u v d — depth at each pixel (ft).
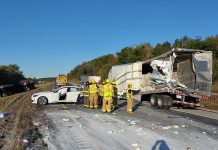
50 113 65.16
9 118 58.03
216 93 106.32
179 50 75.15
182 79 79.71
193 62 77.46
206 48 152.46
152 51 210.18
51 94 85.61
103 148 33.53
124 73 100.78
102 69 262.67
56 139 38.17
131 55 216.54
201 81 75.92
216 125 50.42
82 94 87.97
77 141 37.06
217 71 131.95
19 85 199.41
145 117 59.57
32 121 53.31
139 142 36.65
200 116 62.03
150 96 88.33
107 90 67.51
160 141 37.32
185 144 36.04
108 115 61.98
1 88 155.53
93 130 44.50
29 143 35.73
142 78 92.12
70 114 63.21
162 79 80.64
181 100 77.41
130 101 66.23
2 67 383.24
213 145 35.88
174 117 59.93
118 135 40.81
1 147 33.83
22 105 86.33
